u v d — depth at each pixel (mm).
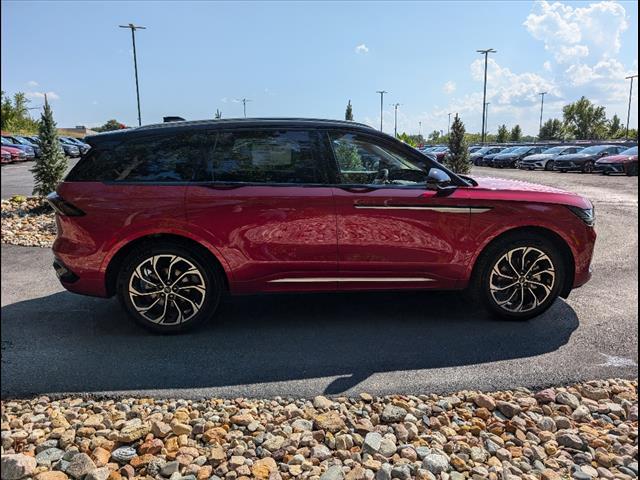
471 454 2439
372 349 3637
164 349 3641
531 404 2891
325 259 3836
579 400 2963
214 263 3850
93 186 3693
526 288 4082
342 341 3781
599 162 23875
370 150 3938
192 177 3768
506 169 31688
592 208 4168
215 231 3711
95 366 3361
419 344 3721
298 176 3830
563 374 3248
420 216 3850
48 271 5801
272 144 3834
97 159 3762
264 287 3887
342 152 3902
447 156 17266
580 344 3697
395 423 2705
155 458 2371
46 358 3477
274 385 3117
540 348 3635
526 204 3947
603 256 6465
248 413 2766
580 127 74375
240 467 2305
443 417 2744
